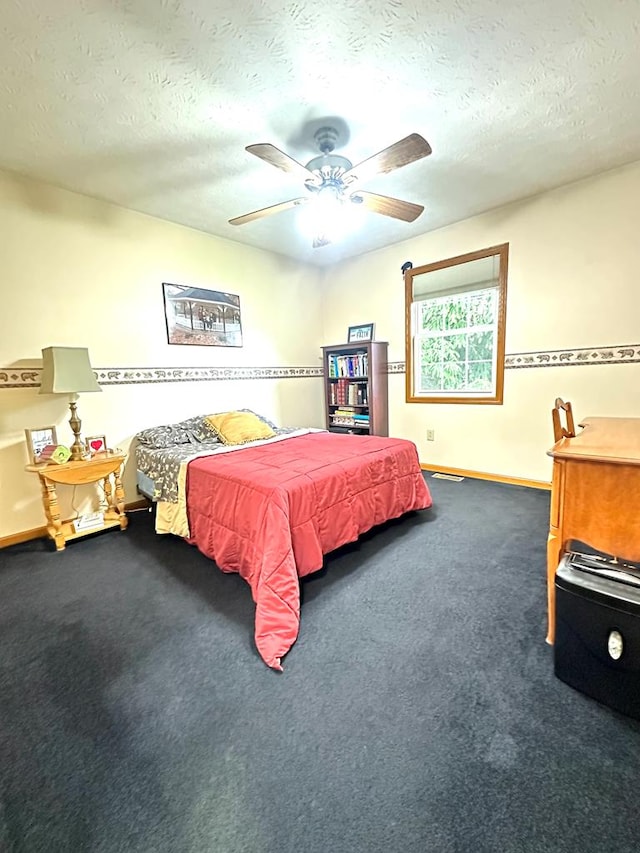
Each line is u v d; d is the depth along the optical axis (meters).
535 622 1.62
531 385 3.27
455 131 2.20
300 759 1.08
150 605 1.83
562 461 1.37
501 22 1.50
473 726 1.16
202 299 3.54
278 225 3.38
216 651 1.51
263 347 4.13
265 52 1.60
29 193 2.56
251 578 1.82
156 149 2.26
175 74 1.70
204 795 0.99
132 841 0.90
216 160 2.39
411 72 1.74
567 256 2.96
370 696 1.28
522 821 0.91
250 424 3.26
